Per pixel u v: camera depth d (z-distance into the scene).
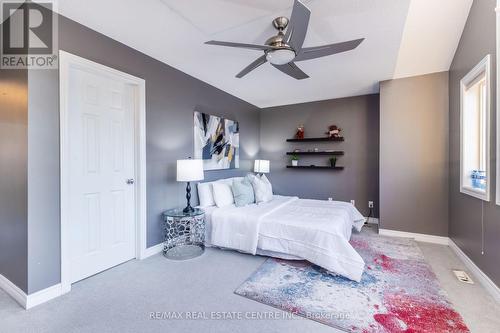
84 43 2.16
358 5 1.94
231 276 2.33
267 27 2.22
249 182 3.73
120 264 2.58
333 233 2.36
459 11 2.38
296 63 3.03
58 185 1.98
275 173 5.27
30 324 1.64
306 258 2.46
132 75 2.60
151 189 2.83
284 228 2.61
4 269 2.03
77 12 1.98
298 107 5.03
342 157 4.60
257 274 2.37
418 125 3.42
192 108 3.49
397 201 3.55
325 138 4.59
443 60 3.05
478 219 2.31
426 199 3.38
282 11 1.98
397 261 2.67
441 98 3.28
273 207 3.25
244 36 2.38
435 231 3.33
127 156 2.67
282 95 4.49
